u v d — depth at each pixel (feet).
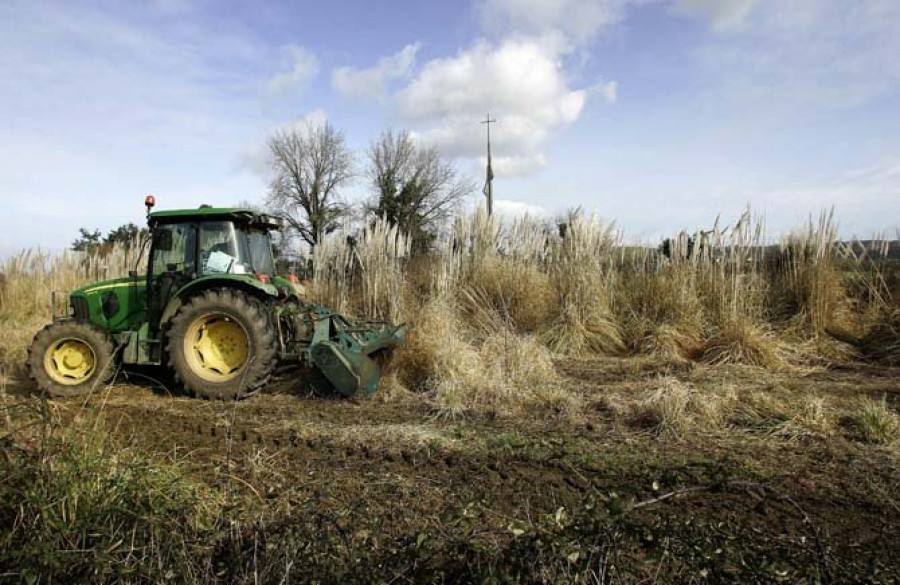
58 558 7.54
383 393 18.10
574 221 28.81
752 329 22.72
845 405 15.83
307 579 7.56
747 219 25.27
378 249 27.84
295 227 94.27
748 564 6.75
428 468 11.78
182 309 18.65
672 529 7.26
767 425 14.15
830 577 7.21
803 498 10.25
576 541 7.18
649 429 14.20
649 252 29.96
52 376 19.26
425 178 94.73
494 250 30.94
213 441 13.70
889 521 9.41
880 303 25.41
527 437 13.69
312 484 10.89
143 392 19.35
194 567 7.95
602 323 26.37
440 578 7.43
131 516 8.36
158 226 20.56
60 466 8.42
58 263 40.68
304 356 18.83
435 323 21.57
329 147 94.12
